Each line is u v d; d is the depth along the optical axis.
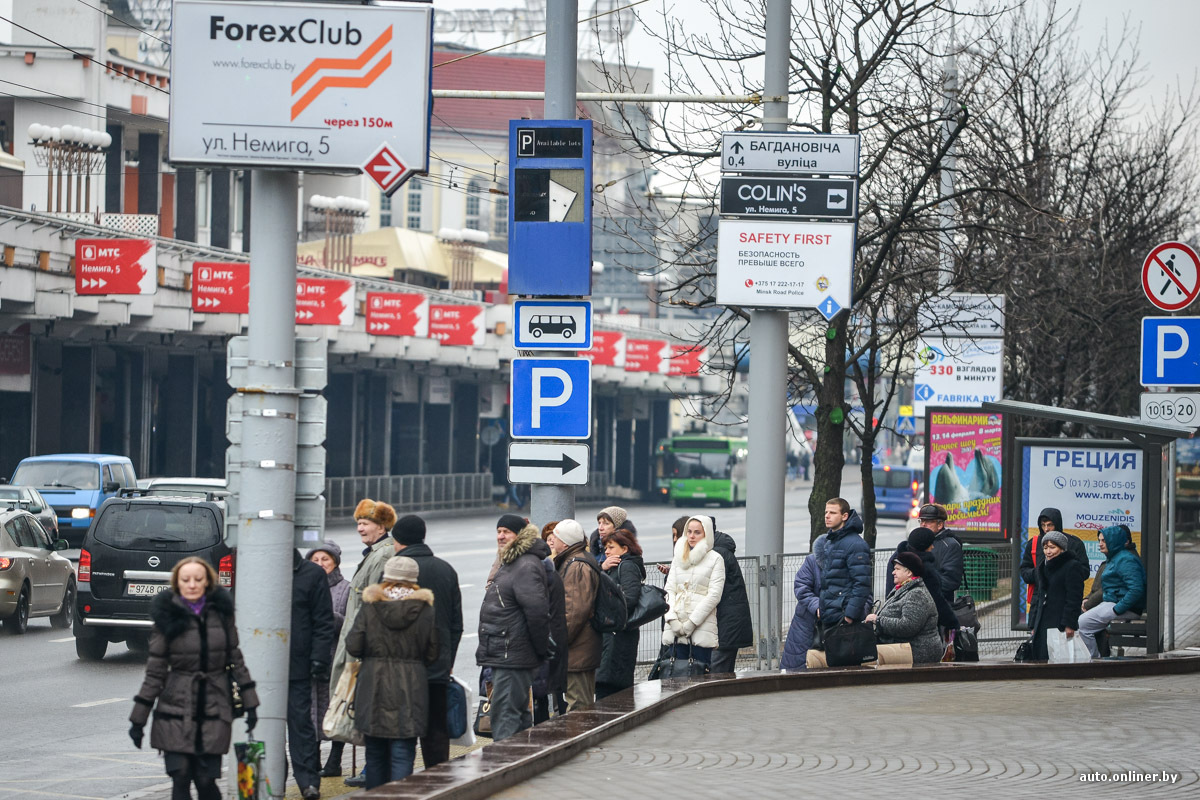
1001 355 52.94
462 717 21.97
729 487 162.00
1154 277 33.12
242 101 21.09
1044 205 59.50
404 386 145.25
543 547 22.77
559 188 29.62
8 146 117.94
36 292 81.12
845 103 45.88
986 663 32.38
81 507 74.50
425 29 21.22
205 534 40.75
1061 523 34.34
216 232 135.50
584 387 29.50
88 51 117.56
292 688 21.97
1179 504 95.94
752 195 37.75
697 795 18.39
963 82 50.03
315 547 24.81
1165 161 72.62
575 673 25.52
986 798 18.61
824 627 31.16
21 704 32.53
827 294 37.56
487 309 134.38
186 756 17.80
